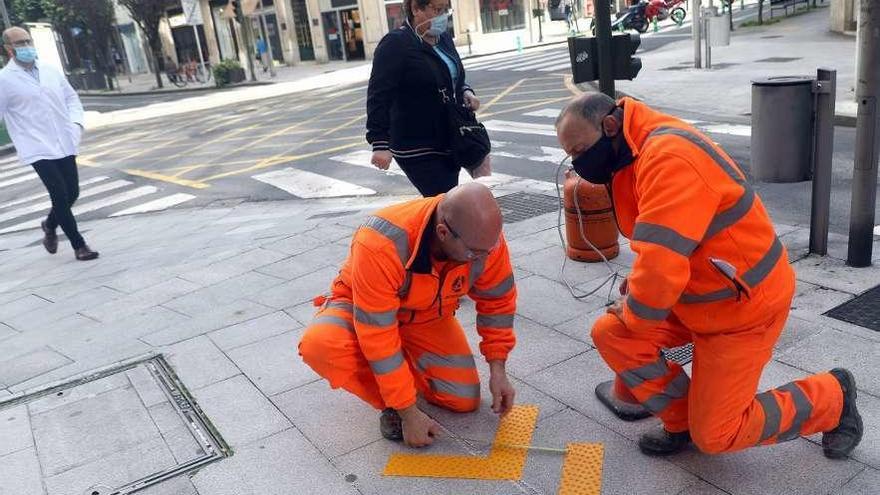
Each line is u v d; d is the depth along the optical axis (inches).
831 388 102.6
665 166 89.3
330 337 115.8
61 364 170.7
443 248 103.6
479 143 165.6
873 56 162.4
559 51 1071.0
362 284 107.2
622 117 97.0
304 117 681.0
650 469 109.7
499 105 585.0
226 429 133.3
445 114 162.7
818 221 183.9
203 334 177.6
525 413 127.8
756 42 789.9
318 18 1432.1
